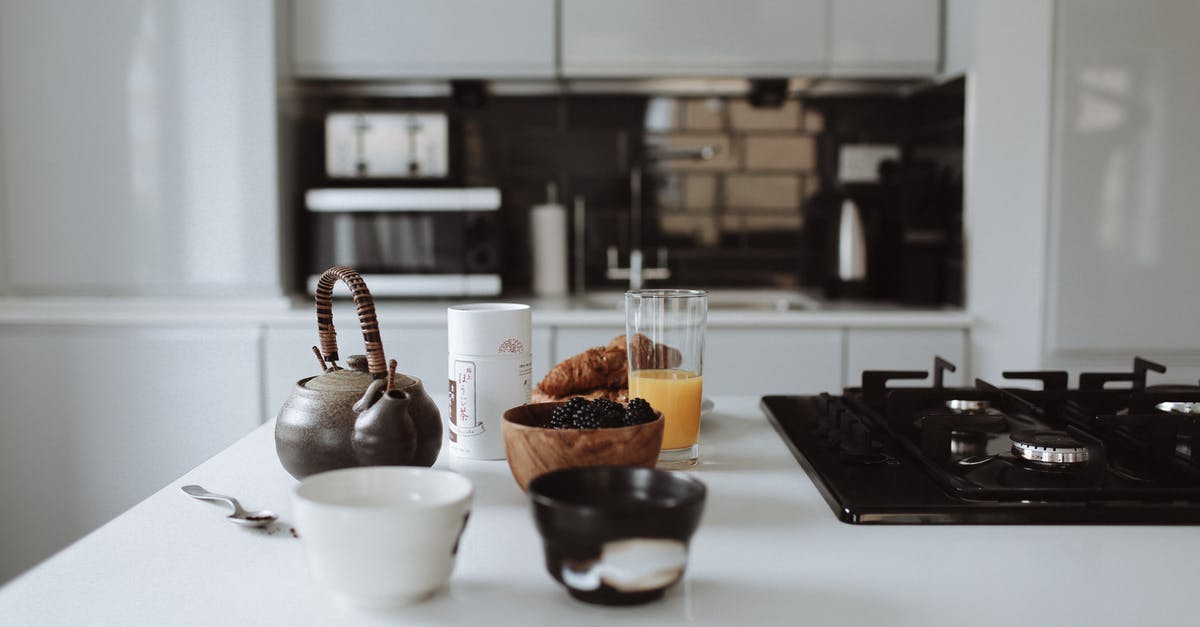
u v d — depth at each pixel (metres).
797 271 3.10
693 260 3.11
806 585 0.70
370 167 2.71
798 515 0.87
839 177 3.03
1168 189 2.52
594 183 3.09
